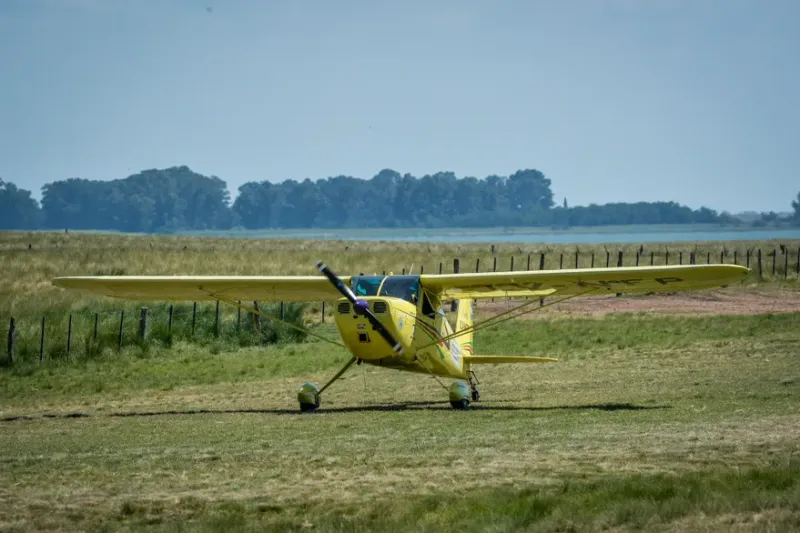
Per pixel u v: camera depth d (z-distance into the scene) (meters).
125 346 98.06
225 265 195.62
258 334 105.62
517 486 35.50
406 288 62.47
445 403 66.06
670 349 89.31
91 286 72.25
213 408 66.19
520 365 86.62
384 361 61.62
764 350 84.25
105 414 64.06
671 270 59.03
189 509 34.25
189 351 98.88
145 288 71.69
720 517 29.34
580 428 48.06
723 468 36.41
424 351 63.28
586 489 34.16
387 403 66.88
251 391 75.88
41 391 77.75
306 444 46.09
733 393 60.25
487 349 95.38
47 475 40.25
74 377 84.44
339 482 37.38
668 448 40.94
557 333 104.88
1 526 32.25
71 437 52.41
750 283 157.00
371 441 46.31
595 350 92.19
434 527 30.09
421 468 39.28
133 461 42.81
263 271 185.38
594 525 29.25
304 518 32.47
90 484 38.41
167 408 66.88
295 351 99.19
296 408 65.00
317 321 120.19
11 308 116.44
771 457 38.22
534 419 52.88
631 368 79.06
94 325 102.06
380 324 58.72
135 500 35.38
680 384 67.00
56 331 100.19
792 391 59.44
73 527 32.28
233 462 41.88
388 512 32.38
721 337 95.69
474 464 39.59
